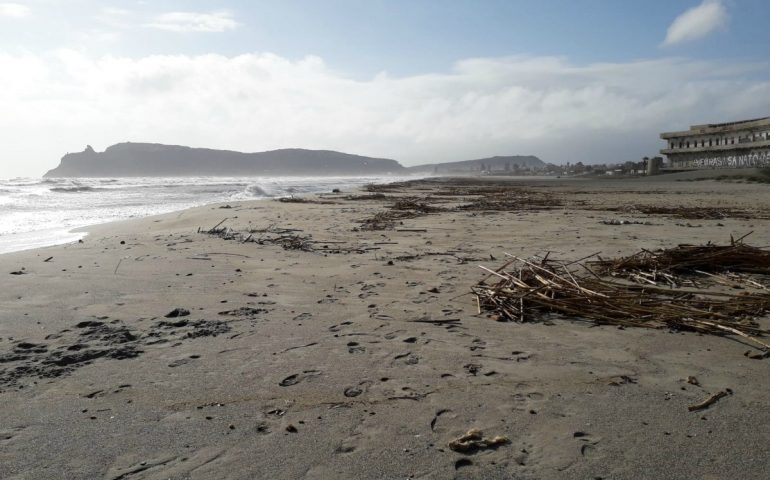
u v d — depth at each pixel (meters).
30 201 23.58
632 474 2.16
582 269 6.54
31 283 5.91
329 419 2.68
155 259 7.53
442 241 9.48
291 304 5.03
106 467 2.23
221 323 4.38
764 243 8.77
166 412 2.76
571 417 2.69
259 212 16.30
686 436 2.47
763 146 50.03
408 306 4.95
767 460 2.25
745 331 4.09
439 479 2.14
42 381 3.17
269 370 3.34
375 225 12.34
